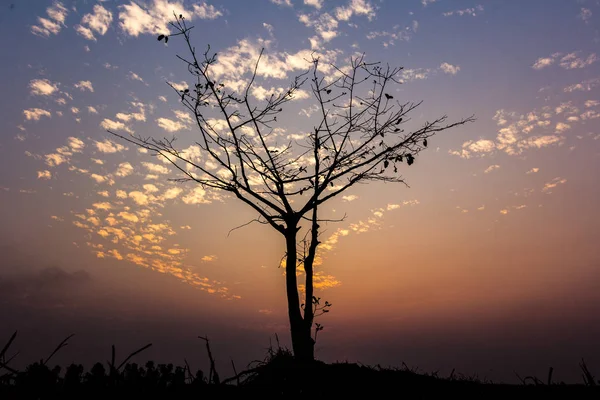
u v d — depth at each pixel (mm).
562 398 6250
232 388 4809
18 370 3592
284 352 9570
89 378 3822
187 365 4496
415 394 6918
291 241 12359
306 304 11844
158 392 4043
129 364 4207
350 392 6566
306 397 5848
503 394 6910
